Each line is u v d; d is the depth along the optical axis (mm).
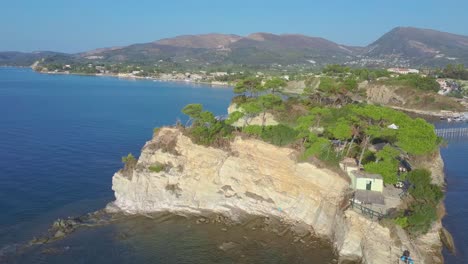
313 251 49625
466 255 47531
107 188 69500
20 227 53812
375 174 53094
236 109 90125
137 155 89312
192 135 65125
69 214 58719
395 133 56438
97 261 46625
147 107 167000
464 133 130750
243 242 51844
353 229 47188
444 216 59656
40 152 89125
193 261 47188
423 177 51875
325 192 54312
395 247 42875
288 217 57938
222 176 62188
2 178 71250
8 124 119062
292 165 57500
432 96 173000
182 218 59250
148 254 48562
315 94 112000
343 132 58844
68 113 145375
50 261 46188
